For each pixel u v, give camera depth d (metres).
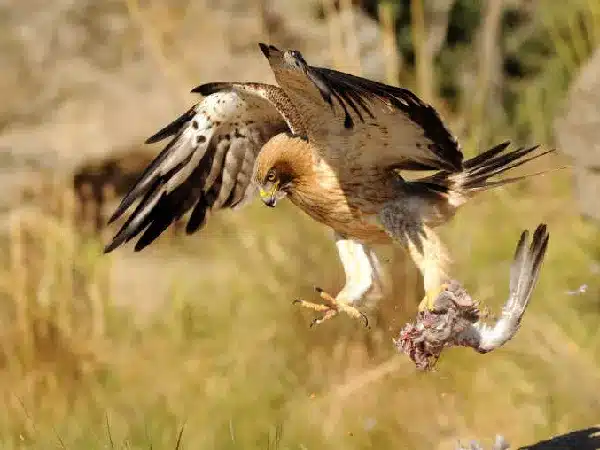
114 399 12.86
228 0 19.45
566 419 12.45
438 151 8.81
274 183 9.17
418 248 9.19
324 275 13.95
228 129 9.96
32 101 18.72
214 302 14.51
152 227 10.10
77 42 19.03
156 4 19.25
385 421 12.25
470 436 12.18
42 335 13.52
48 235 15.46
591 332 13.90
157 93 18.88
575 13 18.45
